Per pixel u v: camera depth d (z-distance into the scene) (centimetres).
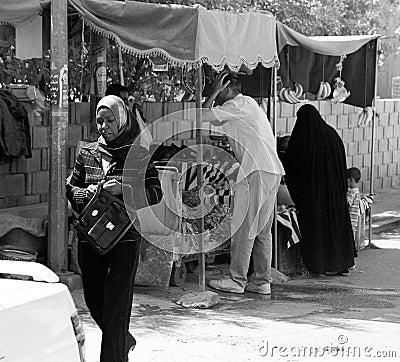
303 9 1545
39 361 364
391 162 1900
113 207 603
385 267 1132
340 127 1659
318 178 1042
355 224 1204
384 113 1847
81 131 1120
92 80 993
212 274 993
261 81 1112
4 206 1038
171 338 757
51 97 852
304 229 1041
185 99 1284
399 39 1991
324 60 1218
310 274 1076
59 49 843
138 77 1205
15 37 929
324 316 860
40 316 371
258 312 866
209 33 836
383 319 852
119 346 607
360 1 1739
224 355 713
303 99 1215
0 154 1008
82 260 624
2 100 995
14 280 413
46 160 1098
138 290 917
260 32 916
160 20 830
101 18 834
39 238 927
